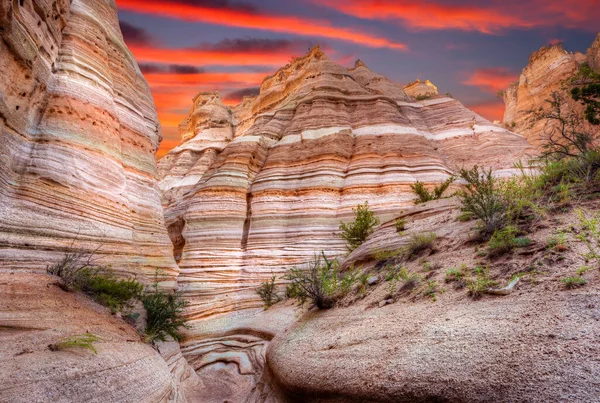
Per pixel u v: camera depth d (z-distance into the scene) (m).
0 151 9.59
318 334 7.57
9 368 3.99
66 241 10.51
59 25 13.79
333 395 5.18
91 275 9.48
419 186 20.98
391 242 11.12
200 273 24.28
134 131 17.30
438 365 4.22
